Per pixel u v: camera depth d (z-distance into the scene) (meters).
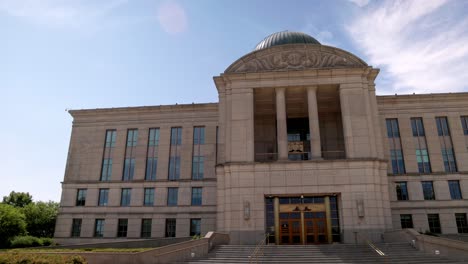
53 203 73.88
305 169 34.12
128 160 50.25
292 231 33.47
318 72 37.47
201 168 48.47
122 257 26.22
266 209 34.31
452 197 43.00
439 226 42.12
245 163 34.78
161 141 49.97
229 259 25.77
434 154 44.47
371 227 31.94
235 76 38.38
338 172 33.75
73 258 20.84
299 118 45.78
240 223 33.16
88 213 48.41
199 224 46.19
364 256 25.41
